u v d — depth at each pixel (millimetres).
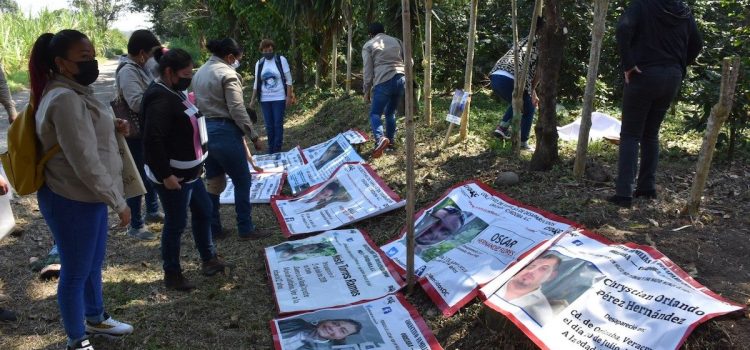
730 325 2686
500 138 6309
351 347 3131
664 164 5344
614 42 8891
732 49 5824
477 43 10023
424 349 3084
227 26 16297
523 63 5574
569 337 2787
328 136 8422
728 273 3189
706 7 8008
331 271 4020
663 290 2865
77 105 2605
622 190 4188
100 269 3189
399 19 9164
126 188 3268
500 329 3047
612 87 9492
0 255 4582
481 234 3906
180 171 3564
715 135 3781
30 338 3389
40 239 4945
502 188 4809
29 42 20750
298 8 10734
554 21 4762
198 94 4500
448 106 8711
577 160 4840
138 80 4566
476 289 3402
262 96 7617
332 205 5309
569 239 3428
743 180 4801
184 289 3939
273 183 6352
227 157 4520
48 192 2732
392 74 6484
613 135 6473
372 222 4906
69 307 2908
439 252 3932
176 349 3271
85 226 2797
